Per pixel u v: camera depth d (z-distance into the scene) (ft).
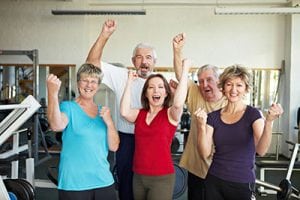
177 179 10.40
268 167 14.30
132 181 7.98
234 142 6.32
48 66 26.53
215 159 6.55
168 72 26.27
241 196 6.29
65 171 6.63
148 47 8.64
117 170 8.57
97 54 8.27
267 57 26.16
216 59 26.32
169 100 7.30
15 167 10.95
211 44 26.35
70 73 26.48
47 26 26.40
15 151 13.08
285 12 21.86
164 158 7.00
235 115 6.47
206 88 8.50
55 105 6.21
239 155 6.31
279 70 26.14
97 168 6.76
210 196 6.51
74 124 6.68
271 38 26.11
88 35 26.61
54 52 26.45
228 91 6.46
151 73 8.42
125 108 7.28
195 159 8.51
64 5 26.27
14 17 26.58
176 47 8.19
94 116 6.99
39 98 26.16
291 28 24.84
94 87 6.97
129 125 8.28
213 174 6.50
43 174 18.40
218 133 6.44
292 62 24.84
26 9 26.48
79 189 6.59
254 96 26.04
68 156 6.65
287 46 25.54
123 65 24.30
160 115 7.15
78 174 6.60
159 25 26.37
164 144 7.02
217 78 8.43
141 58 8.56
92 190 6.72
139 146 7.16
